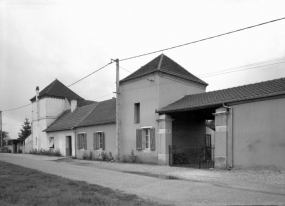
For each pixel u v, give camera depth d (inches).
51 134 1172.5
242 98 477.7
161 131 625.9
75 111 1165.7
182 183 374.6
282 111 434.3
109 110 906.1
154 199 285.6
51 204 243.3
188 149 698.8
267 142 447.8
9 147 1910.7
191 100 625.9
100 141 853.2
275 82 515.8
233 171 467.2
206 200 276.8
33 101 1368.1
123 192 319.6
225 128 502.3
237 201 268.4
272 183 357.4
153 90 660.7
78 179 419.5
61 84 1359.5
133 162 689.0
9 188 325.1
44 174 451.5
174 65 741.9
